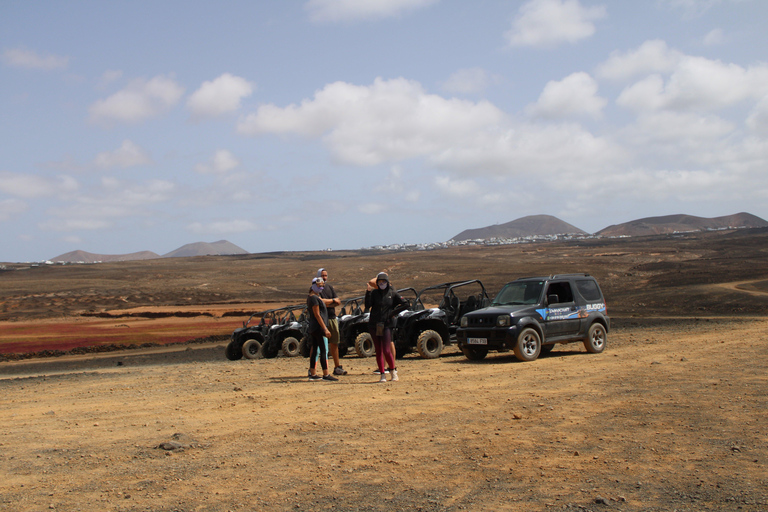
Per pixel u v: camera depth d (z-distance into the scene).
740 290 44.22
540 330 13.26
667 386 8.36
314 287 10.93
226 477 4.79
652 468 4.69
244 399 8.65
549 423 6.34
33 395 10.85
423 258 166.62
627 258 121.81
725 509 3.79
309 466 5.03
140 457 5.45
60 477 4.91
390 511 3.95
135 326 42.75
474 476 4.63
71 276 123.06
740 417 6.27
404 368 12.74
